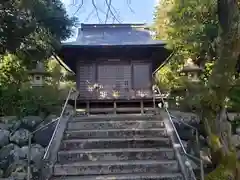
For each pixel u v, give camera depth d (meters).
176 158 5.26
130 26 11.96
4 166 5.73
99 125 6.46
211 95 5.11
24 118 6.85
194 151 6.17
